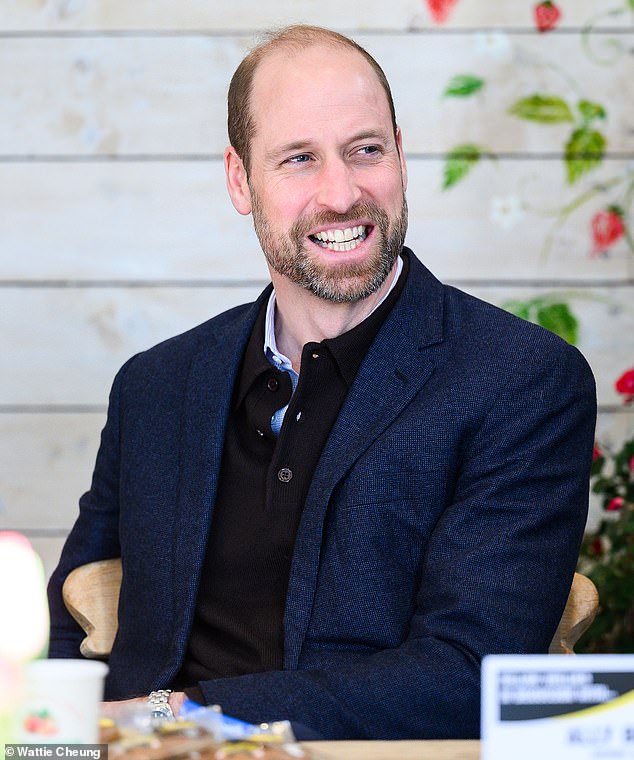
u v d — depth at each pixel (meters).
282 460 2.06
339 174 2.07
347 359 2.07
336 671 1.73
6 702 1.09
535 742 1.06
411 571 1.94
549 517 1.90
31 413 3.49
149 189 3.47
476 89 3.43
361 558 1.92
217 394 2.18
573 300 3.46
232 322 2.36
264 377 2.15
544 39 3.43
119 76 3.45
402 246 2.21
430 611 1.85
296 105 2.11
